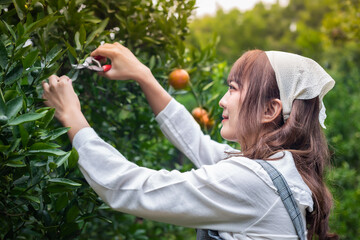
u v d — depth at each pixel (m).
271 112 1.15
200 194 1.01
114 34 1.46
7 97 0.90
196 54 1.85
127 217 2.12
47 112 0.98
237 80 1.20
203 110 1.75
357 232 3.51
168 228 2.35
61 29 1.28
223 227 1.03
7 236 1.10
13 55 0.97
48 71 1.13
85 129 1.06
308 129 1.14
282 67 1.14
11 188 0.98
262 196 1.02
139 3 1.42
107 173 1.02
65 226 1.11
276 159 1.08
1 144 0.90
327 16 5.22
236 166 1.05
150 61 1.54
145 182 1.03
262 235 1.02
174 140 1.36
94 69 1.20
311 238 1.12
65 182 0.98
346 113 6.03
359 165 4.94
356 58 10.44
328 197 1.17
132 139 1.84
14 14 1.22
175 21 1.57
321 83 1.14
